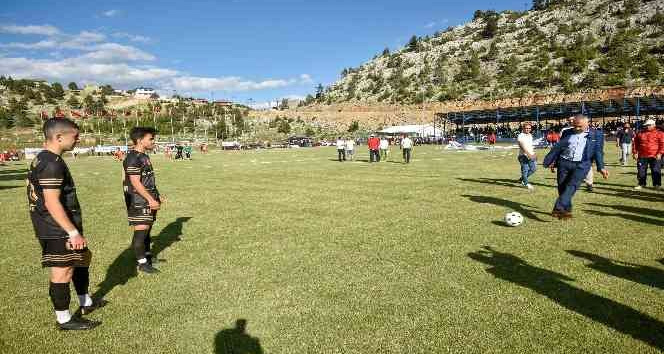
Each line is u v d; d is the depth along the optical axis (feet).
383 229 25.68
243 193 44.14
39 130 350.23
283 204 36.17
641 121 186.60
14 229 29.86
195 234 25.99
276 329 13.03
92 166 108.88
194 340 12.53
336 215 30.50
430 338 12.23
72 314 14.64
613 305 13.94
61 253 13.00
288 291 16.03
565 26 520.83
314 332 12.77
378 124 347.15
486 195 38.01
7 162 162.81
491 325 12.87
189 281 17.52
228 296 15.74
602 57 410.11
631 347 11.39
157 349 12.10
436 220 27.81
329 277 17.43
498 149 132.16
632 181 45.62
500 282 16.29
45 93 549.54
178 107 469.57
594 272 17.04
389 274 17.58
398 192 41.34
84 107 500.74
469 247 21.17
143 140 19.07
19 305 15.74
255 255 20.93
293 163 91.35
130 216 18.72
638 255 19.16
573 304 14.12
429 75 538.88
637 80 337.31
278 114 408.87
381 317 13.65
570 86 361.71
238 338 12.55
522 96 375.45
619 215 27.99
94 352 12.10
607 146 126.31
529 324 12.84
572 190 26.21
